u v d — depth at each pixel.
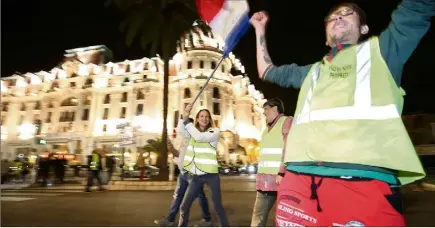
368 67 1.61
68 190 13.81
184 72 63.03
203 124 5.01
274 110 4.11
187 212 4.74
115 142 62.38
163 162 16.86
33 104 71.62
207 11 2.99
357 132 1.52
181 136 5.72
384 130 1.50
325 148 1.57
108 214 6.78
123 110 64.88
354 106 1.57
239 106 73.12
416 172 1.42
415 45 1.50
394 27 1.55
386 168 1.50
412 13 1.47
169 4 18.11
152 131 60.88
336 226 1.49
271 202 3.95
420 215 6.02
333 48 1.81
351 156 1.50
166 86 17.89
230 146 61.75
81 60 72.19
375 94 1.55
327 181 1.54
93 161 13.62
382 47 1.59
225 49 2.86
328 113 1.63
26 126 70.00
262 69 2.26
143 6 17.98
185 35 18.72
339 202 1.49
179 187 5.56
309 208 1.58
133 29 18.25
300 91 1.90
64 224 5.59
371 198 1.44
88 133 64.44
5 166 19.72
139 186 14.21
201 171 4.58
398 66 1.56
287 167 1.79
